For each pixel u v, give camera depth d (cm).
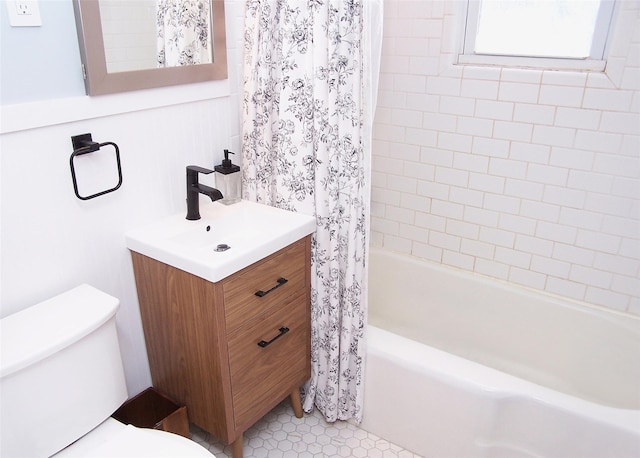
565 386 212
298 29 161
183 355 163
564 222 207
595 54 189
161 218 174
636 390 194
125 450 129
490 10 207
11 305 136
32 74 128
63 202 142
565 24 193
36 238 138
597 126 189
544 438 155
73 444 133
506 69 202
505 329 229
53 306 136
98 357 134
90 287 147
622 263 199
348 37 154
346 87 159
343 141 164
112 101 147
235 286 148
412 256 256
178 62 165
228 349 152
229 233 180
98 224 153
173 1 157
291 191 181
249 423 170
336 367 187
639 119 181
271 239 157
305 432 193
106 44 140
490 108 211
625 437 141
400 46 226
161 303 161
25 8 122
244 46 179
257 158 190
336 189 170
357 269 174
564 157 199
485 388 156
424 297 250
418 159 238
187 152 178
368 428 193
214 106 184
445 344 242
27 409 119
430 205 242
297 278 175
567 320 211
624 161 188
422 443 179
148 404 179
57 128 135
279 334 171
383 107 241
